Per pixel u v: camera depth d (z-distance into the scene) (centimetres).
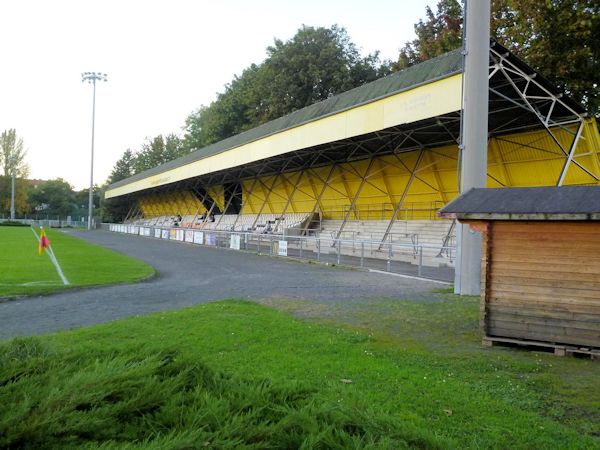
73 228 7669
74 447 212
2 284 1436
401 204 2841
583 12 2067
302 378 555
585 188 712
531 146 2081
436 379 563
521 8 2198
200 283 1555
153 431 235
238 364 614
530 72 1590
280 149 2638
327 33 5247
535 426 431
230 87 6625
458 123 2130
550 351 704
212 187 5356
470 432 417
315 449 237
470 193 793
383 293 1304
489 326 738
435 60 1711
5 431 209
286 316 950
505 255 731
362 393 495
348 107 2078
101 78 6581
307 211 3900
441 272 1878
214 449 218
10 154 10638
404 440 280
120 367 288
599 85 2223
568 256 685
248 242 3375
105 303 1166
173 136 10850
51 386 258
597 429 431
